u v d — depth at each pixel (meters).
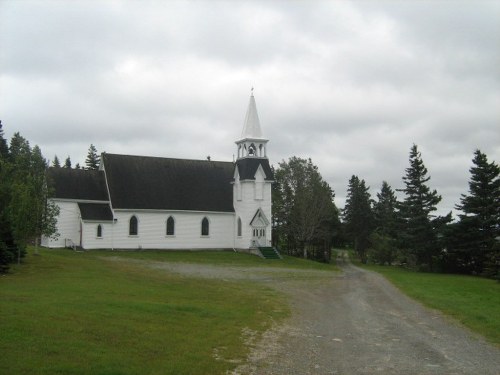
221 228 72.06
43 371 12.23
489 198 68.75
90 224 63.25
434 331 21.27
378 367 15.32
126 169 69.00
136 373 12.84
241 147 73.31
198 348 16.03
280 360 15.66
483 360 16.47
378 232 96.00
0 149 92.56
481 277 60.94
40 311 18.50
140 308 21.30
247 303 26.67
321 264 67.12
